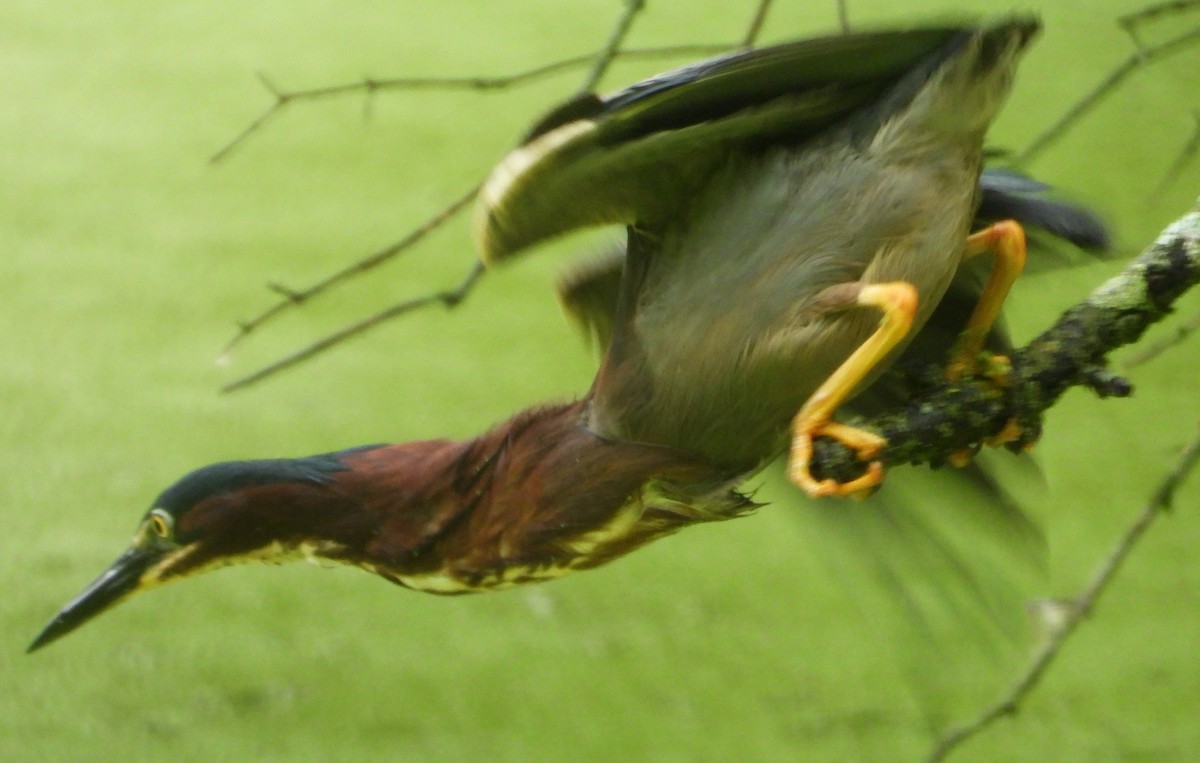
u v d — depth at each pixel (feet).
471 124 29.37
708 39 29.91
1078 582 20.04
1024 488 18.38
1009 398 17.66
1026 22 17.54
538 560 17.78
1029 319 23.56
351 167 27.94
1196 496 21.71
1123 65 18.33
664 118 17.47
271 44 31.89
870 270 17.60
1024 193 17.87
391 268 25.46
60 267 24.88
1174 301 17.71
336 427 22.06
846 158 17.61
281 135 28.89
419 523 17.81
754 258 17.63
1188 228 17.72
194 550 17.89
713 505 17.72
